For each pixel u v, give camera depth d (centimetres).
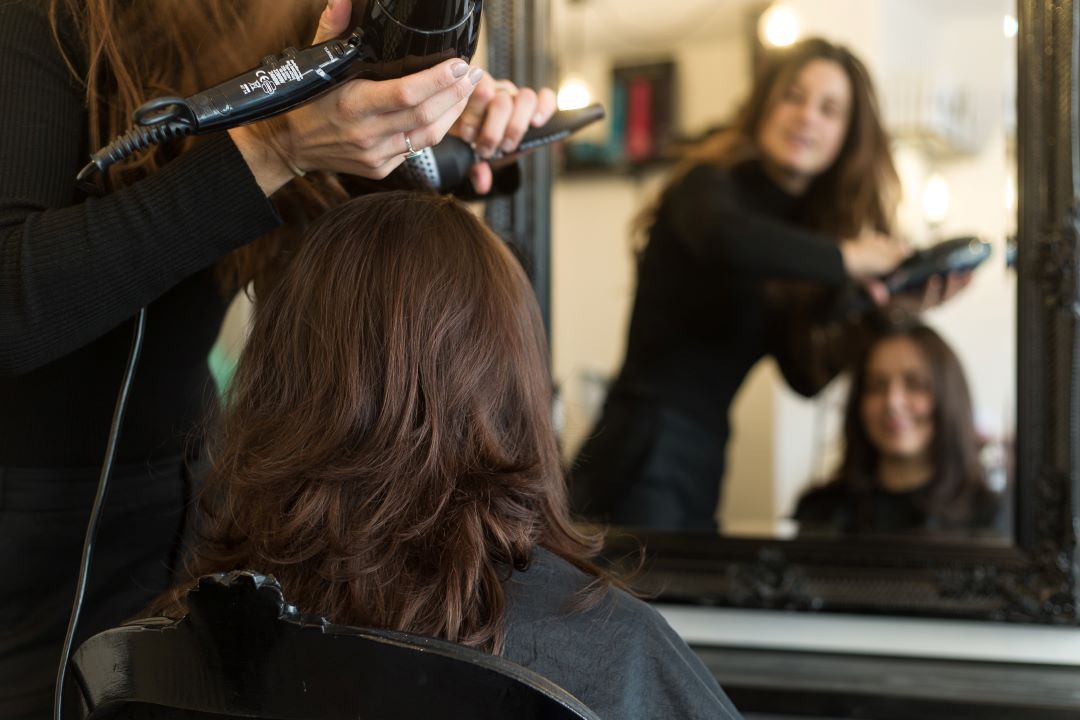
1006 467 126
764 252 151
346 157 63
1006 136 135
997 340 134
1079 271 101
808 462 143
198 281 83
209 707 51
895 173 148
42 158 69
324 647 48
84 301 63
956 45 140
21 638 80
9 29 70
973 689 100
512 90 84
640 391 145
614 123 147
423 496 59
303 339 62
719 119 155
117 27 71
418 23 58
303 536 58
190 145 73
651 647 60
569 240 142
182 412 88
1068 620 103
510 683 46
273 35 71
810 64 153
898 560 111
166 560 89
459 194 86
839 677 105
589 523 133
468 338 61
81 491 82
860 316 146
